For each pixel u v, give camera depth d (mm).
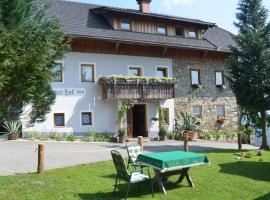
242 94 20609
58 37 9461
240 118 30344
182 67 28109
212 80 29719
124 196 9445
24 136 21562
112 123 24547
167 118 27094
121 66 25297
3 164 13352
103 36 24188
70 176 11234
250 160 15070
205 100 29156
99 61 24484
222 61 30391
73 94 23375
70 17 25547
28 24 8766
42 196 9117
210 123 29312
